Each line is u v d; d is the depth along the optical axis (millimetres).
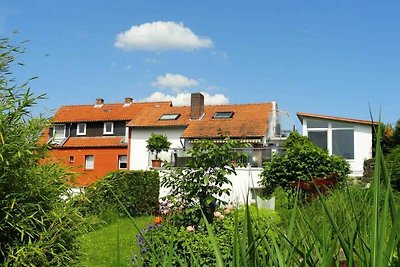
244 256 1199
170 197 8383
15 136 4750
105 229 13570
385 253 1147
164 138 32250
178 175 8758
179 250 6484
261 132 33625
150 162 31938
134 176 19781
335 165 17828
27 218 4570
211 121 36250
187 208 8344
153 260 1439
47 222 4824
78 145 41531
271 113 36500
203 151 8695
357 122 27000
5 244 4602
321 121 27734
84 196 5004
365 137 26938
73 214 4809
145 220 16719
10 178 4648
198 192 8492
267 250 1454
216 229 7367
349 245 1269
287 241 1439
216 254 1320
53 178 4863
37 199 4793
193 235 6879
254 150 23297
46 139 5059
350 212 1791
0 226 4477
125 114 42219
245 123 35062
